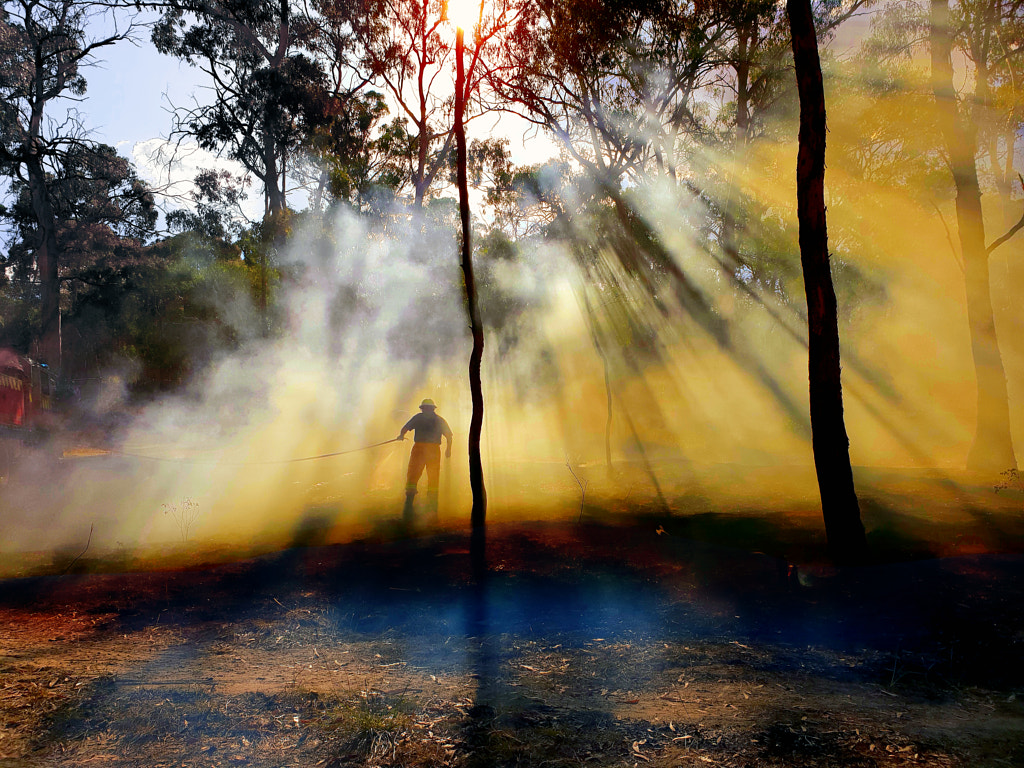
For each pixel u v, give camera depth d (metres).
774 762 3.14
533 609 6.10
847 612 5.58
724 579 6.48
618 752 3.28
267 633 5.55
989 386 11.78
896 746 3.29
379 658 4.95
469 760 3.22
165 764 3.16
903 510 8.41
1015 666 4.40
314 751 3.31
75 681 4.18
